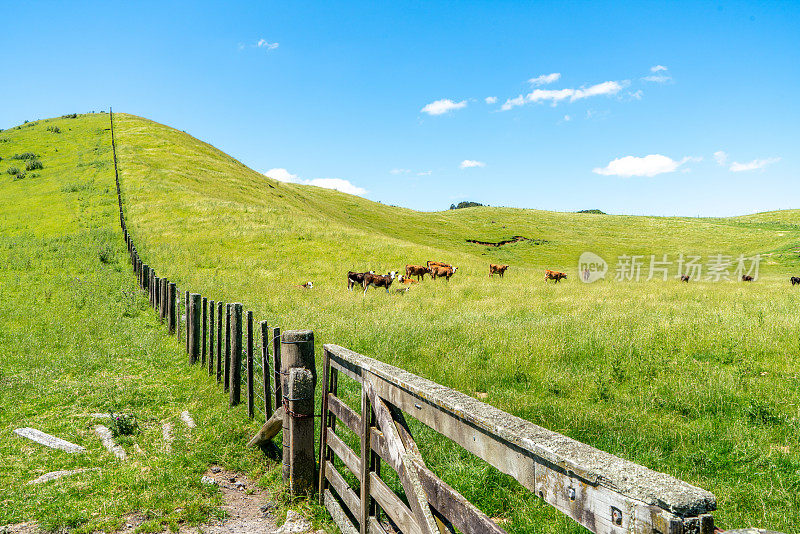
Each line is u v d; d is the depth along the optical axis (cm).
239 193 4803
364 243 3334
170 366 940
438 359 879
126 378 862
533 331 1059
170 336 1184
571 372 801
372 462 336
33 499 445
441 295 2159
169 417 679
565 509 158
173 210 3628
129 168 4788
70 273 2097
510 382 779
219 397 737
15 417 670
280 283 2300
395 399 291
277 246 3034
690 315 1248
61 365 938
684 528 119
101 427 627
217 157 6494
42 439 590
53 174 4716
